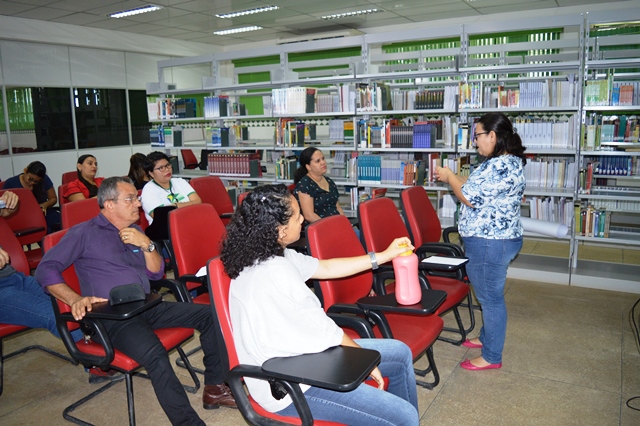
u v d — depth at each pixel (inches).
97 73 361.4
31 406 97.7
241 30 382.0
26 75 319.0
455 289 106.0
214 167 240.4
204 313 91.5
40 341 128.9
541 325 128.7
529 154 187.3
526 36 336.2
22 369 113.7
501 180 94.1
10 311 93.3
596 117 164.9
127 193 91.3
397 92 200.5
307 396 59.3
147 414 94.0
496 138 95.3
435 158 188.7
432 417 89.7
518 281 165.2
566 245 205.0
